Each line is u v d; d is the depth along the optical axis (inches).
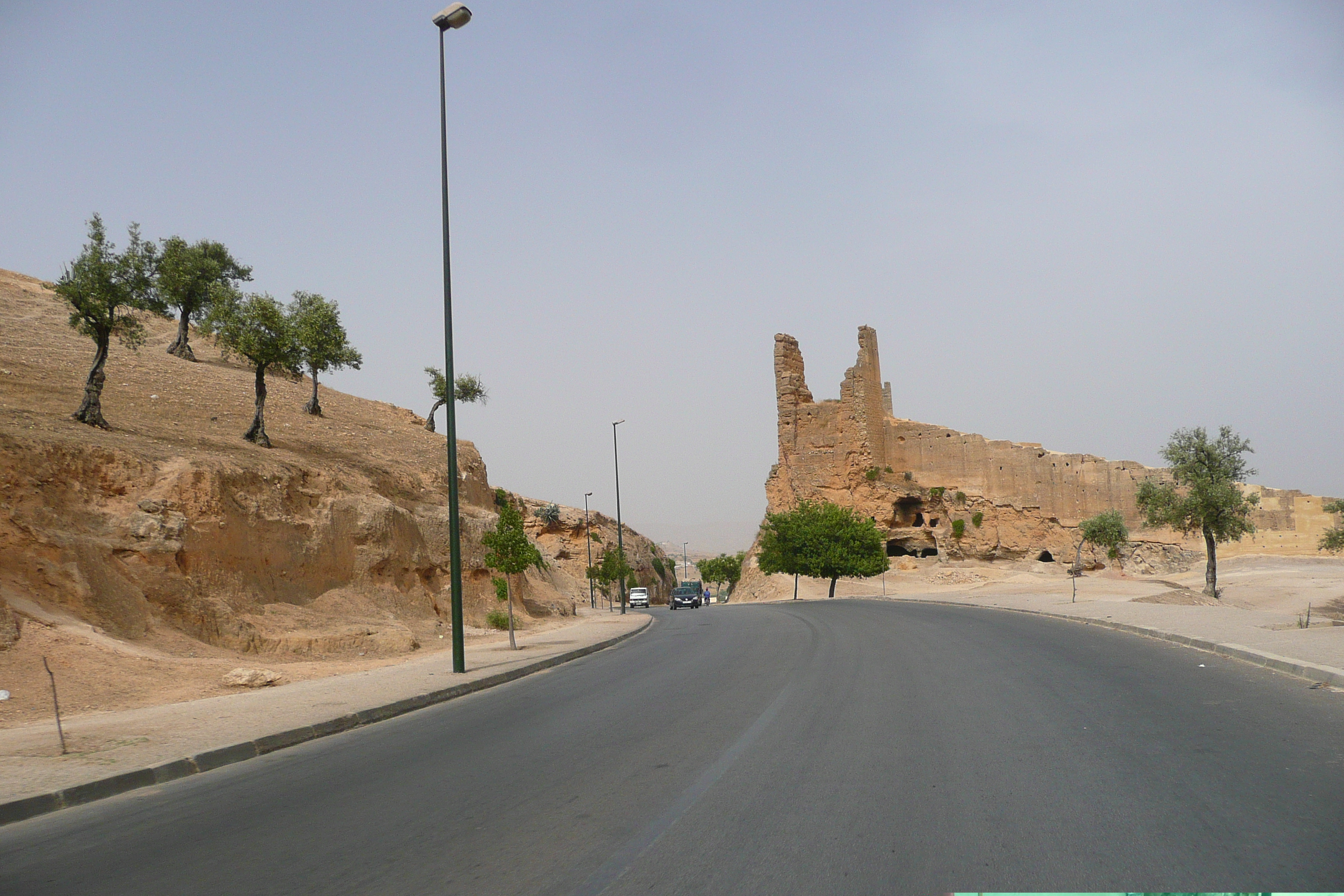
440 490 1565.0
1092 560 3572.8
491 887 204.2
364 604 1085.1
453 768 352.2
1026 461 3710.6
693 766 327.6
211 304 1342.3
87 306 1045.8
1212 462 1887.3
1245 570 2960.1
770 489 4160.9
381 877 215.9
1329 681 452.8
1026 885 188.7
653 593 4975.4
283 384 2118.6
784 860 213.0
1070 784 275.3
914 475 3841.0
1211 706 407.2
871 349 3912.4
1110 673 540.4
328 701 552.1
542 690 621.9
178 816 300.0
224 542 912.3
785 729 393.7
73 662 613.0
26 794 322.3
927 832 230.5
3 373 1266.0
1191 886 184.7
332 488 1162.6
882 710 435.8
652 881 202.2
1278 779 271.3
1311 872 191.0
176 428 1227.2
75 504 812.0
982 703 442.6
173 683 629.9
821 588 3208.7
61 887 225.5
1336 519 3368.6
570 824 255.8
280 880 218.7
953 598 1780.3
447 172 808.9
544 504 4281.5
